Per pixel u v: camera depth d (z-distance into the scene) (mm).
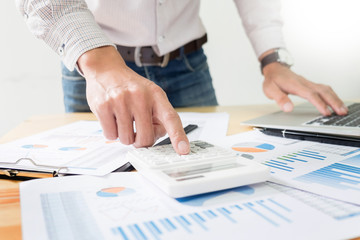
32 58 1554
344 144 455
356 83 1715
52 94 1607
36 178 370
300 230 227
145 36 880
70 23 511
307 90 661
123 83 437
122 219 253
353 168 356
